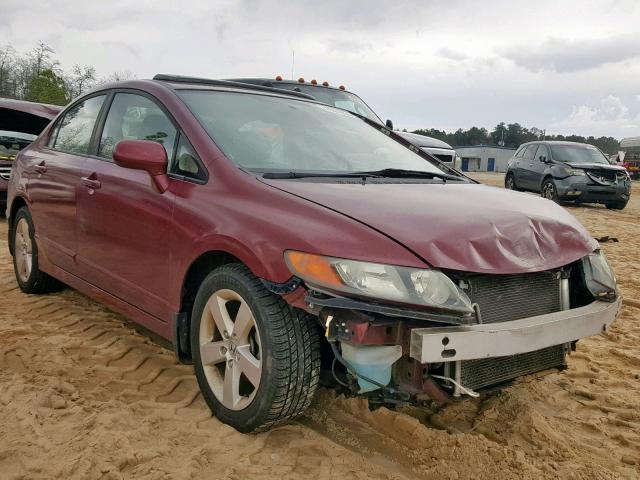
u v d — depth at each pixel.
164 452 2.69
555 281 2.99
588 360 4.16
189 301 3.23
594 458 2.89
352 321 2.46
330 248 2.53
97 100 4.39
